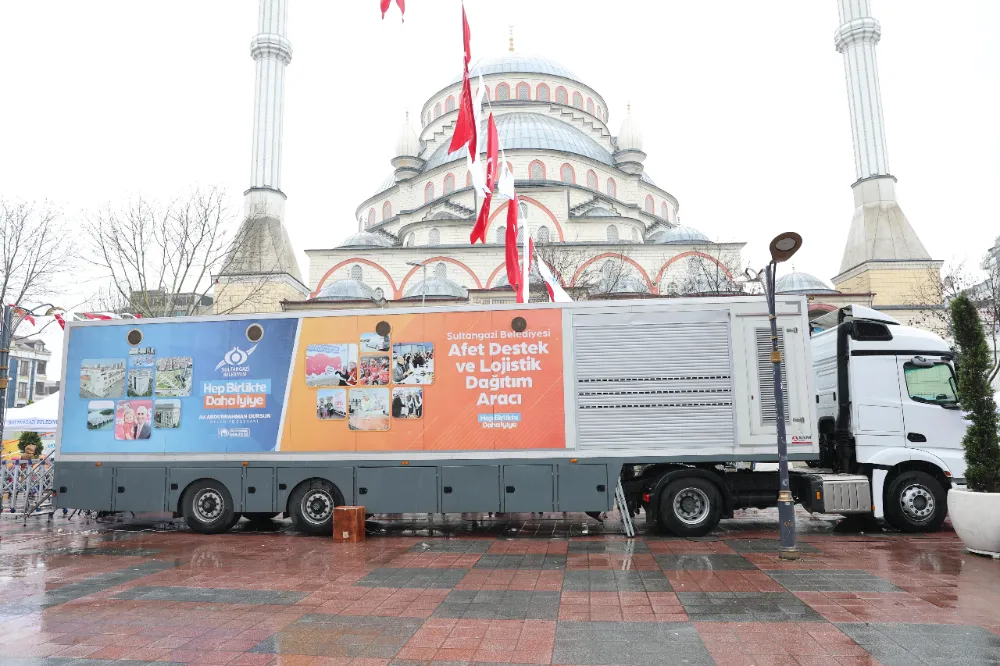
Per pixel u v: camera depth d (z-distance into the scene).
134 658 5.27
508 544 10.66
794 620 6.09
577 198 49.16
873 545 10.16
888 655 5.12
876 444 11.35
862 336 11.69
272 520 13.84
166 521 13.89
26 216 27.11
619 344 11.07
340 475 11.34
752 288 41.19
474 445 11.12
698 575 8.09
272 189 45.53
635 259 45.50
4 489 14.90
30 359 68.56
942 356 11.64
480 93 14.13
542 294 39.22
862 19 46.72
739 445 10.76
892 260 43.50
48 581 8.09
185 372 11.95
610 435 10.92
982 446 9.30
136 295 30.44
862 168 46.66
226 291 41.03
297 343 11.71
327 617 6.40
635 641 5.55
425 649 5.43
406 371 11.38
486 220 14.34
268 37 46.38
